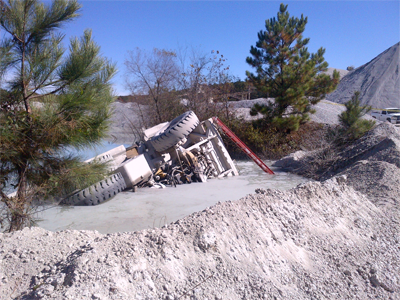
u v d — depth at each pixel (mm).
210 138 11664
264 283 3561
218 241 3869
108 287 2918
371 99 43188
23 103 5621
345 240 4918
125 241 3605
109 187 8305
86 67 5695
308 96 17750
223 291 3309
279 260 4027
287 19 17531
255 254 3943
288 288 3650
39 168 5789
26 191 5750
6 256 3742
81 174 5973
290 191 5539
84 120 5809
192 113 10969
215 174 11680
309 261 4246
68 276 3047
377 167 8945
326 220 5230
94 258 3254
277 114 17500
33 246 4000
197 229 3953
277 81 17672
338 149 13648
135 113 23172
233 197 8680
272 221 4605
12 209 5395
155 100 21484
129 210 7535
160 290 3117
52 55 5609
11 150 5199
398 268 4496
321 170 11883
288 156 14281
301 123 18125
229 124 18250
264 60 17781
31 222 5793
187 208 7664
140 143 12594
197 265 3537
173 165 11094
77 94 5629
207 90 20531
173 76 21516
